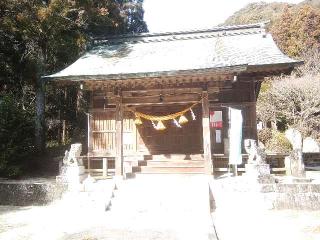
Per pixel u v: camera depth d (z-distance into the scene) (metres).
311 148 25.03
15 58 16.17
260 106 28.02
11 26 14.29
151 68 12.03
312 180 11.74
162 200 10.21
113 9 20.05
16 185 12.05
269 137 22.52
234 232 8.00
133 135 15.01
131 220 9.11
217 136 14.09
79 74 11.81
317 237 7.34
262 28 17.17
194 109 14.77
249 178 10.90
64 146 19.83
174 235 7.59
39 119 16.56
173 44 17.12
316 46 36.56
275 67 12.58
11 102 15.31
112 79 11.68
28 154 15.41
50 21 14.70
